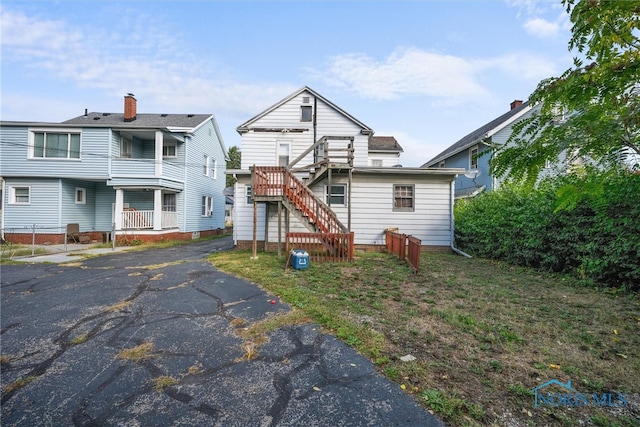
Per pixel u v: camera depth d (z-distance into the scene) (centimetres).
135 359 316
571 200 162
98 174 1382
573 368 286
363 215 1115
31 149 1371
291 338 357
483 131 1686
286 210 958
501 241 865
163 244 1361
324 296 511
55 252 1099
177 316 438
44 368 301
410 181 1112
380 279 634
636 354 313
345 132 1422
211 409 237
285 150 1419
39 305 489
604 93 165
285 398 249
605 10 156
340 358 309
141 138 1642
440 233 1109
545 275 682
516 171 206
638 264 518
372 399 244
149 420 226
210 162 1981
